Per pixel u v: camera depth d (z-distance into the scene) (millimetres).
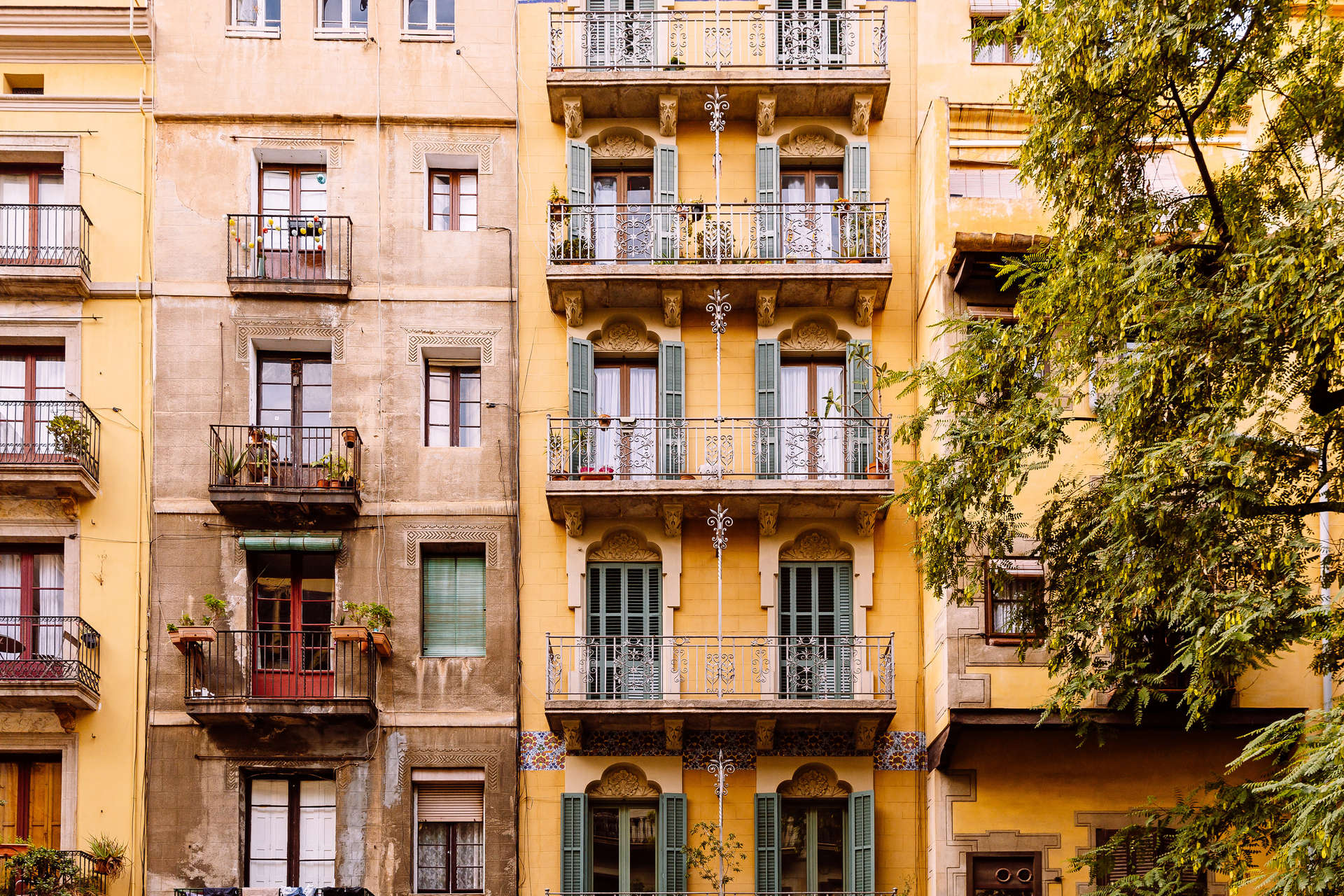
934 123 22234
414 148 23875
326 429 23000
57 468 21703
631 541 22891
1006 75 24234
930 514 19172
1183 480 14711
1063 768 20656
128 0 23766
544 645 22328
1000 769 20672
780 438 22812
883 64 23484
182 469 22609
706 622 22500
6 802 21547
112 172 23453
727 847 21453
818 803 22078
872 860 21297
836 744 21906
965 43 24281
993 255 21062
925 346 22719
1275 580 14688
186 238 23359
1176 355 14500
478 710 22047
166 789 21562
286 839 21781
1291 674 20266
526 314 23484
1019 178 16953
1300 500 15523
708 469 22875
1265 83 15461
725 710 21094
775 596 22547
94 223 23281
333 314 23266
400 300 23391
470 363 23594
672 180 23859
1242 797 14734
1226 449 13859
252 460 22281
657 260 22906
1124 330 15266
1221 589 15180
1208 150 22656
